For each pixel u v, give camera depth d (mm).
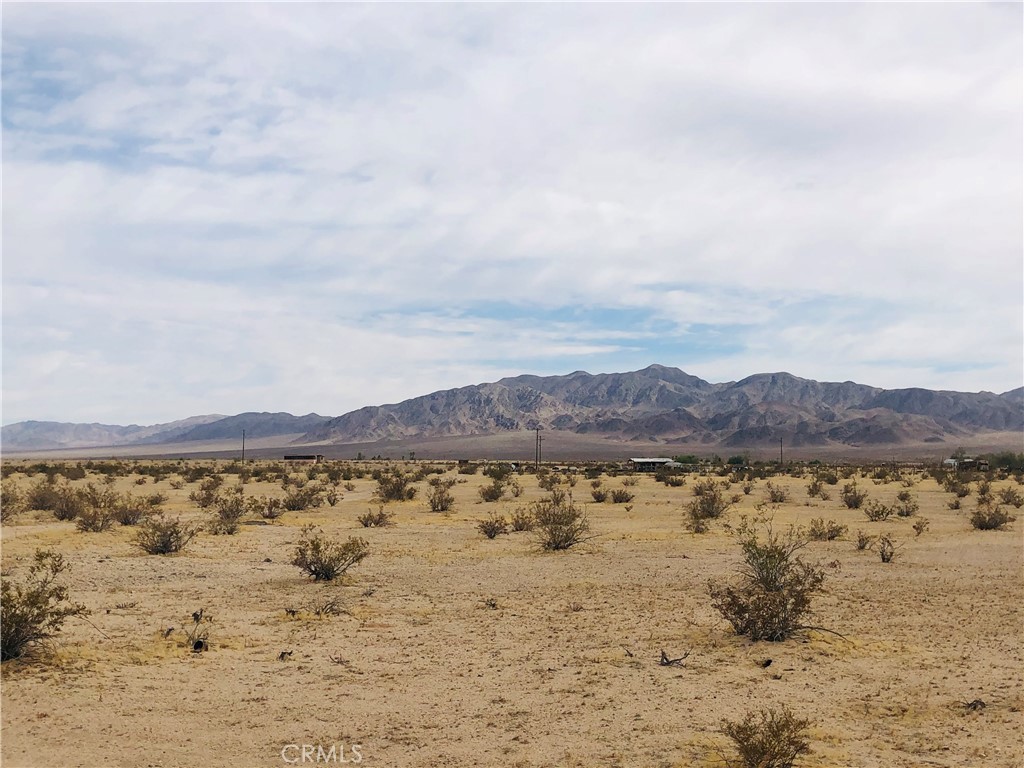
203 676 12945
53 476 77188
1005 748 10133
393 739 10438
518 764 9648
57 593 15297
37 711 11172
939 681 12906
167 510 44781
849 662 14016
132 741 10219
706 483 76875
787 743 9477
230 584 21594
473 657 14258
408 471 111750
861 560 26609
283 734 10555
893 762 9695
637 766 9570
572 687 12578
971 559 26734
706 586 21375
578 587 21281
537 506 38594
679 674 13281
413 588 21156
